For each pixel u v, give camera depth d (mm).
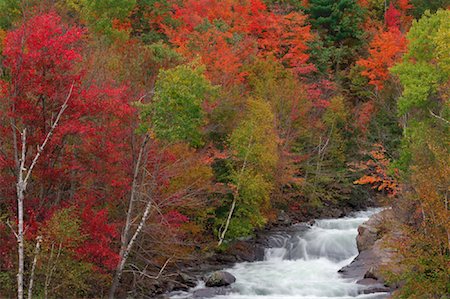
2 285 19062
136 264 24672
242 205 33344
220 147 34312
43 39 19344
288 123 39750
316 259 32656
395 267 21797
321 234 34844
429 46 29062
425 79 27984
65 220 18016
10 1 33281
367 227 31484
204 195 30531
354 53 57812
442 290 18938
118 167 22062
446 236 19125
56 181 20281
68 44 20891
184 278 26453
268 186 33844
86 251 19422
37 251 14844
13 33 19844
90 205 20672
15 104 19266
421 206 20281
